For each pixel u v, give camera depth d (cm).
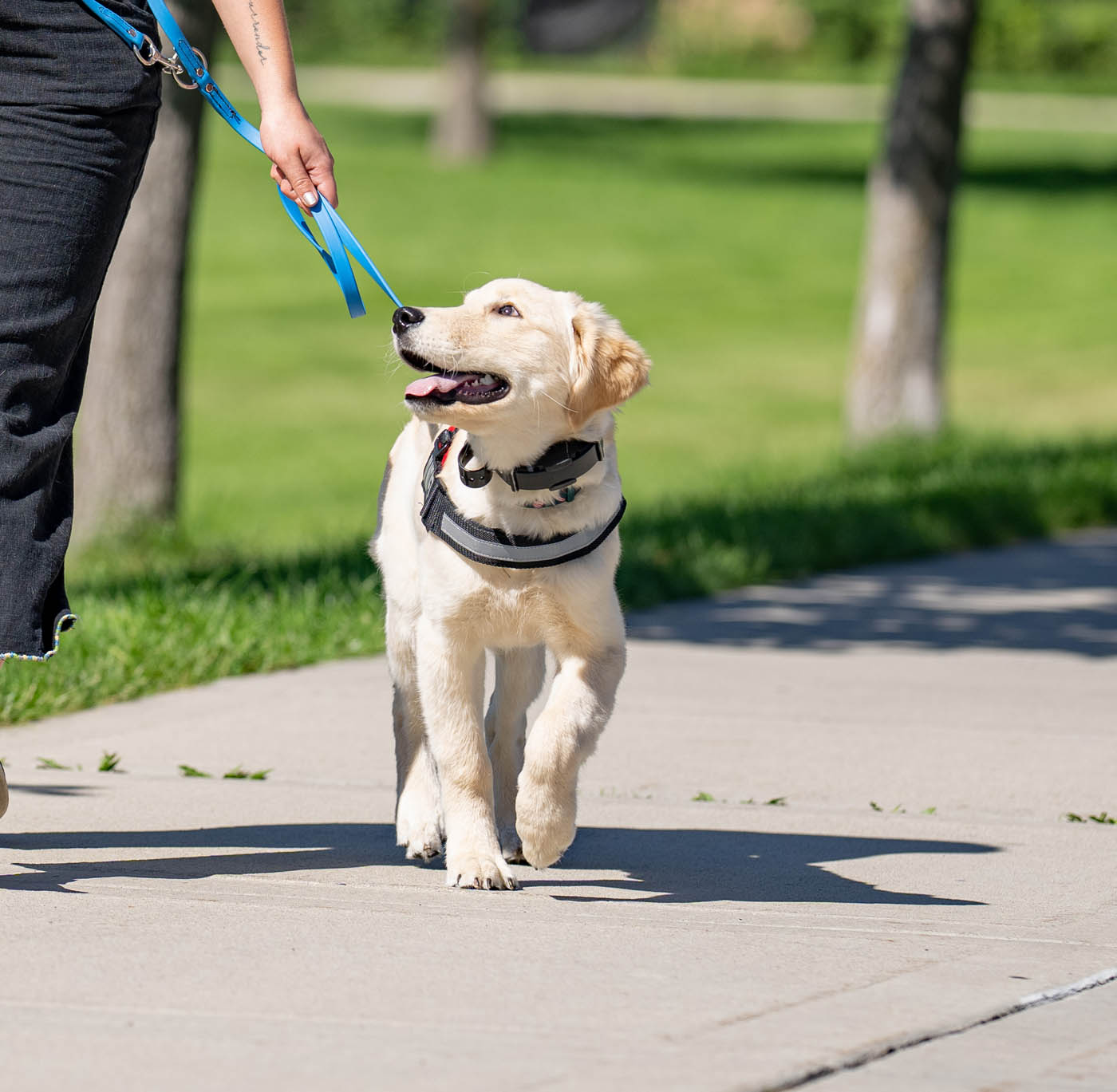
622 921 612
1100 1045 488
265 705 1045
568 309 665
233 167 5909
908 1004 515
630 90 7894
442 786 683
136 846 712
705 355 4041
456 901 639
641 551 1572
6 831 730
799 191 5966
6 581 609
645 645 1273
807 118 7338
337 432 3331
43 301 614
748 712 1042
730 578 1551
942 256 2511
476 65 6206
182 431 1872
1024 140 6956
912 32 2475
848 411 2567
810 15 8606
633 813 806
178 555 1777
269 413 3462
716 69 8444
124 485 1825
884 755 933
